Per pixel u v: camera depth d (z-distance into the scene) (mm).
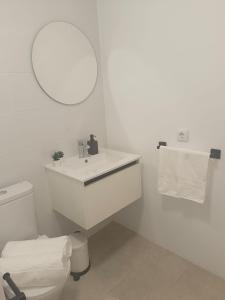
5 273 1370
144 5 1822
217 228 1836
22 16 1740
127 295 1804
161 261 2104
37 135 1938
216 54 1554
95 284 1915
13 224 1684
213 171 1744
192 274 1954
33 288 1409
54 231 2195
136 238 2408
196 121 1751
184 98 1774
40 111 1927
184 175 1803
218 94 1605
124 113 2215
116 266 2078
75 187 1777
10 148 1810
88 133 2287
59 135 2076
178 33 1692
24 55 1784
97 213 1843
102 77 2301
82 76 2145
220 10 1475
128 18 1951
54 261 1413
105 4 2080
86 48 2135
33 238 1809
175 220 2086
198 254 2012
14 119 1801
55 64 1955
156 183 2143
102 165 2193
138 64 1985
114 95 2250
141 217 2375
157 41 1819
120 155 2203
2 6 1645
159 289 1834
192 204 1931
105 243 2367
